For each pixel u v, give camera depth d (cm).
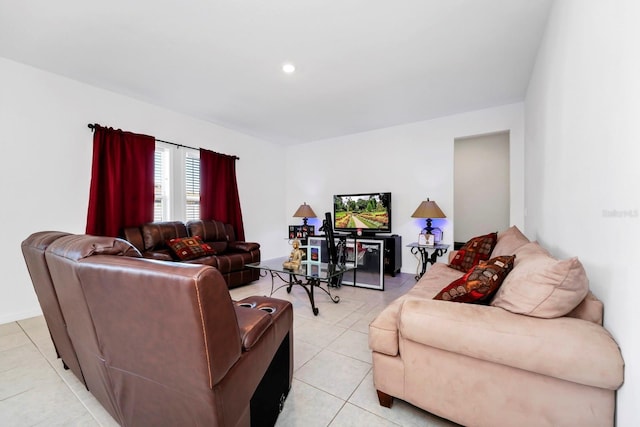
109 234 304
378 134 469
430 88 314
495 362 107
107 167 305
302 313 271
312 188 549
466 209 571
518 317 108
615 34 99
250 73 277
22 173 256
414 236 439
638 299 81
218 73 277
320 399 147
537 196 248
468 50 240
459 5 188
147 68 266
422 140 428
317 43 229
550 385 100
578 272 102
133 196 327
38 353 195
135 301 87
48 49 235
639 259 81
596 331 96
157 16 195
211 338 82
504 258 146
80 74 276
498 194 544
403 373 131
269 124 441
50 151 272
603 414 93
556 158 180
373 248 409
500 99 345
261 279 413
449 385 119
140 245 314
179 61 254
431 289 201
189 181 406
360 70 273
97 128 297
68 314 124
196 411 90
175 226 353
